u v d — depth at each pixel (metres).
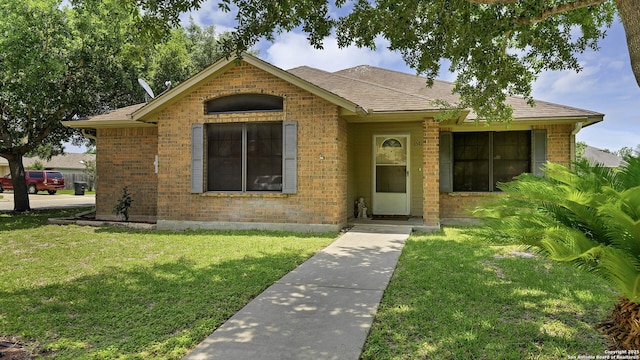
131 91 15.85
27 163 43.22
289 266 5.83
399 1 5.84
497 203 3.45
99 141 11.96
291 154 9.20
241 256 6.55
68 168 44.62
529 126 10.23
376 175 11.45
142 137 11.63
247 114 9.45
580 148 17.59
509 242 2.90
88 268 5.86
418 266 5.79
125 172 11.76
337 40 6.48
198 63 23.78
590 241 2.38
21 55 11.45
